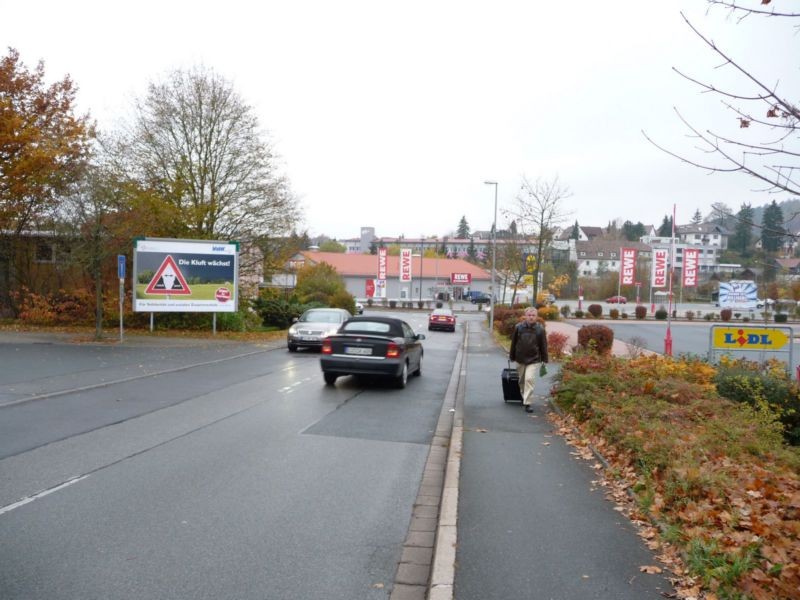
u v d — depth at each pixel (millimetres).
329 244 126812
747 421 8523
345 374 13711
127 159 27734
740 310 65000
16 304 27047
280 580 4305
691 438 6848
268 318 32594
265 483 6527
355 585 4270
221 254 25719
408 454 8023
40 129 26109
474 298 87312
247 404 11266
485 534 5047
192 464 7168
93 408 10352
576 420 9539
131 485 6320
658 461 6137
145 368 15422
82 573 4301
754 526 4449
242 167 29562
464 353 23547
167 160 28625
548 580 4211
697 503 5168
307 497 6125
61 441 8070
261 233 30031
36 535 4957
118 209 21719
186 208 27938
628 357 13836
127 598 3965
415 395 13094
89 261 21219
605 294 87500
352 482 6691
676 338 34500
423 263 93812
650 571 4344
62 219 21562
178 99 28953
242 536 5066
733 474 5727
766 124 3693
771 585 3721
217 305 25812
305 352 21578
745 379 11742
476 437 8820
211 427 9219
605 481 6535
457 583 4152
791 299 64562
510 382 11797
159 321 27266
